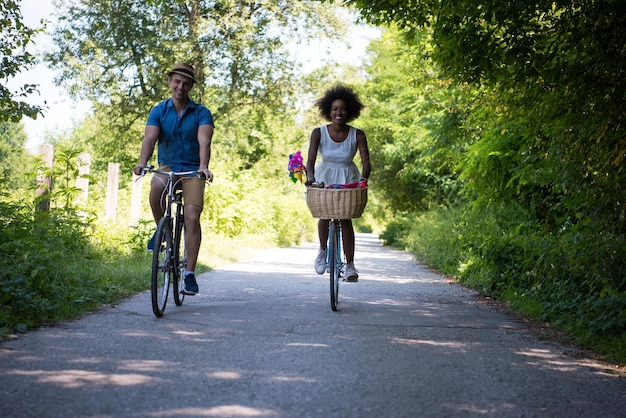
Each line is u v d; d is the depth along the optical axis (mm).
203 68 26359
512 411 3953
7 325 5605
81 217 12711
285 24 27438
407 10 8719
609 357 5676
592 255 7570
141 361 4746
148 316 6727
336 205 7559
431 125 16531
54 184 12211
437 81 14820
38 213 10273
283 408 3793
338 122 7859
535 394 4355
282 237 29844
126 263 10836
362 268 15695
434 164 23156
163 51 26688
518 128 10938
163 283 6875
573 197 7934
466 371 4906
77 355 4844
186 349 5215
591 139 7277
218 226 23547
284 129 31641
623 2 6719
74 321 6266
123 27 27047
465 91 11969
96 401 3773
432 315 7770
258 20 27406
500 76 8602
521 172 10586
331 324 6727
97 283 8289
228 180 24297
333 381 4418
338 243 8023
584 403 4199
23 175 11867
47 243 9086
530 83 8453
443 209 22828
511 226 13602
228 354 5102
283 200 32438
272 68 28422
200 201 7242
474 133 15258
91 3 27312
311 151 7891
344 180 7918
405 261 19375
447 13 8312
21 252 7746
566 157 7703
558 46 7824
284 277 11859
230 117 28328
